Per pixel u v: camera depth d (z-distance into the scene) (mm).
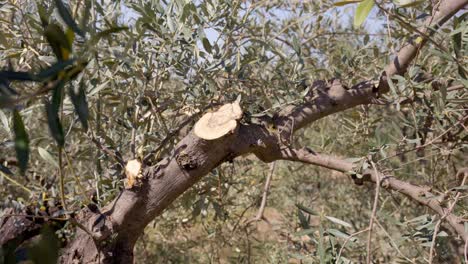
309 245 1091
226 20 903
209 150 834
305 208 813
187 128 990
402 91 910
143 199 826
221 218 1085
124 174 889
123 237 837
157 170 833
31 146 897
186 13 840
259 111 935
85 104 448
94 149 900
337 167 949
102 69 876
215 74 909
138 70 848
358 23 631
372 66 1103
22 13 825
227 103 894
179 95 950
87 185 1037
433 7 878
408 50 943
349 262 764
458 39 804
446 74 983
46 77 375
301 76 1019
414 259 902
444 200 895
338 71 996
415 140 912
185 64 877
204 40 818
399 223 865
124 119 924
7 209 854
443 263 1051
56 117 390
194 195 1052
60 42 405
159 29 845
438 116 876
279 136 911
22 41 852
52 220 838
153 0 856
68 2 776
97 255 819
